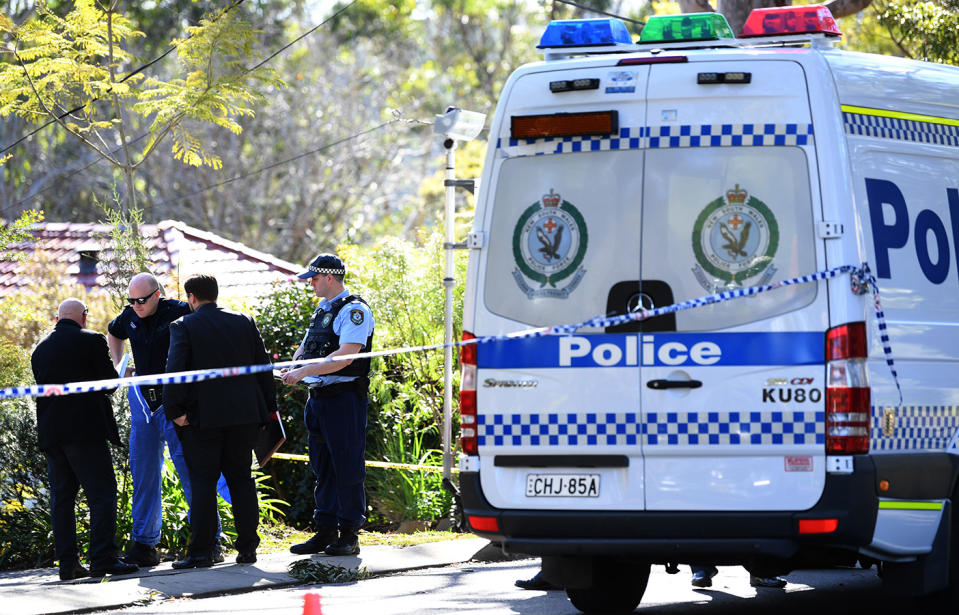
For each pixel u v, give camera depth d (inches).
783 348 376.2
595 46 420.8
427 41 2598.4
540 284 400.2
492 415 400.8
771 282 380.2
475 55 2600.9
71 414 530.3
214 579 522.6
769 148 384.2
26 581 546.3
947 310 415.5
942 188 421.1
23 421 617.3
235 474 559.8
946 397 411.2
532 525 392.8
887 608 472.4
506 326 401.7
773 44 421.7
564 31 422.9
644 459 385.7
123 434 616.4
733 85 388.8
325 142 2219.5
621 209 394.0
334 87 2278.5
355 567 553.3
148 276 568.7
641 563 449.7
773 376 376.2
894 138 405.7
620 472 388.2
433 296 777.6
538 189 403.2
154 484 571.8
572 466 392.8
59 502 538.9
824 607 475.5
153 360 569.6
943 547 402.9
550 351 395.5
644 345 386.6
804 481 373.4
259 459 568.7
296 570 538.3
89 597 483.5
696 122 390.3
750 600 494.0
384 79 2377.0
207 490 551.8
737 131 387.5
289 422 754.8
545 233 401.1
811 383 373.4
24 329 977.5
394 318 775.7
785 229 380.2
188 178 2123.5
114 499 544.7
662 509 382.9
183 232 1391.5
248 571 540.7
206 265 1323.8
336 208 2252.7
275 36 2284.7
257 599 493.0
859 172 390.0
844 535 370.6
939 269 414.6
